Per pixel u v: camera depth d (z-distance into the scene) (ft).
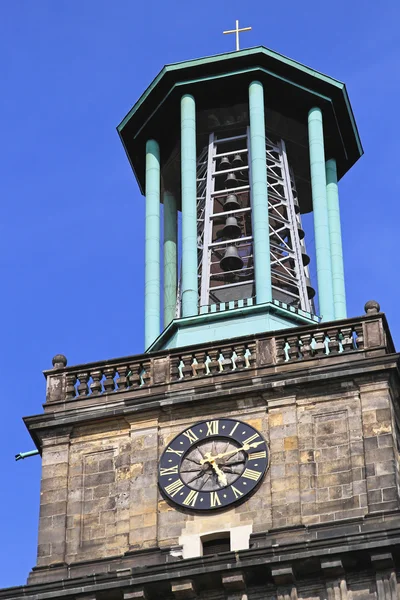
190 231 268.21
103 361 247.70
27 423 242.99
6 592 225.97
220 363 243.81
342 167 298.35
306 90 284.20
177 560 223.10
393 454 228.84
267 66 283.18
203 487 233.35
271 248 278.26
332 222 282.97
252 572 220.84
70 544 232.12
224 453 235.40
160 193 293.43
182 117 280.51
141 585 222.07
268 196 279.90
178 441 238.07
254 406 238.48
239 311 257.55
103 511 234.17
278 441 234.17
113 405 241.96
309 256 277.23
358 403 234.58
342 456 230.68
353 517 224.33
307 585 220.02
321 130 282.15
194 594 222.07
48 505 235.81
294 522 226.17
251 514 229.45
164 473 235.61
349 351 238.89
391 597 216.13
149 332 268.00
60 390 246.88
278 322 256.73
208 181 282.77
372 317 241.96
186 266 264.93
